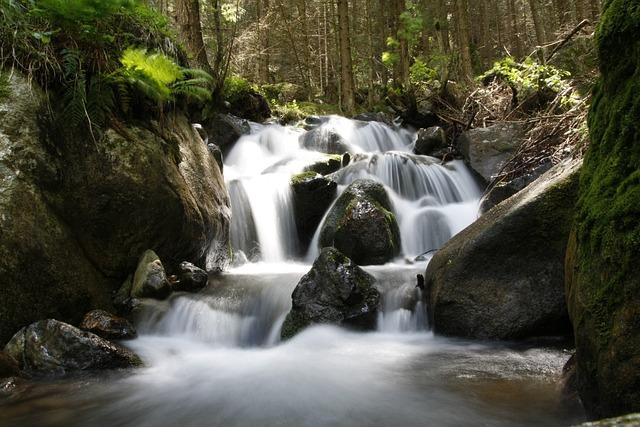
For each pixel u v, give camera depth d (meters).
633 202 2.30
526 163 7.84
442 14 20.98
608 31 2.80
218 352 4.66
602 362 2.31
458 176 9.18
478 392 3.30
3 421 3.13
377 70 24.42
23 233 4.22
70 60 4.77
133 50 5.25
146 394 3.55
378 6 23.14
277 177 8.54
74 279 4.60
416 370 3.82
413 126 14.44
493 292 4.45
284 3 22.83
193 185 6.38
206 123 10.97
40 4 4.62
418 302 5.14
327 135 12.14
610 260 2.38
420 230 7.79
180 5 10.97
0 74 4.52
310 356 4.32
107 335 4.49
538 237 4.34
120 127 5.31
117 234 5.18
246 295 5.53
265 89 18.70
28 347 3.97
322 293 5.04
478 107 11.33
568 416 2.83
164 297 5.17
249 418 3.14
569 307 2.95
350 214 6.88
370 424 2.98
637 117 2.50
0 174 4.23
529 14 32.34
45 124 4.64
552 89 9.62
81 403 3.41
